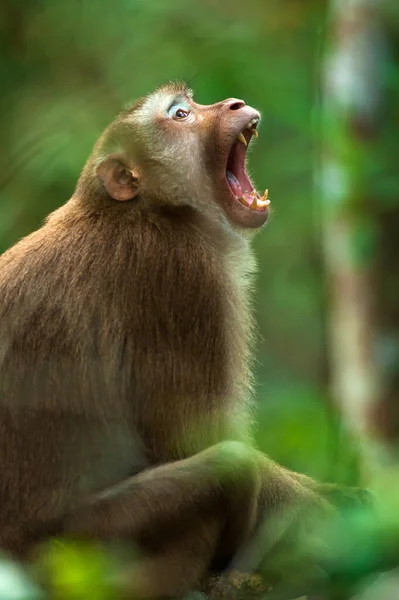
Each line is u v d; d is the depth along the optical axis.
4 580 5.88
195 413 13.16
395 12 23.08
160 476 12.62
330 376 22.67
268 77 25.34
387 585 8.19
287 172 25.97
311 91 25.38
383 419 21.64
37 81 26.72
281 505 13.66
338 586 7.04
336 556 5.40
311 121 24.12
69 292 12.73
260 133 26.31
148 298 13.14
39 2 27.19
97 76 26.50
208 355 13.42
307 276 27.69
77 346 12.58
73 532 12.34
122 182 14.15
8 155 24.77
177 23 26.09
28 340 12.55
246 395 14.23
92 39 26.84
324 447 7.50
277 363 27.55
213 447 12.79
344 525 5.39
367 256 22.33
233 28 26.03
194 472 12.52
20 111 25.61
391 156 22.30
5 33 27.11
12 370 12.52
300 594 7.18
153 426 12.98
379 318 22.41
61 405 12.49
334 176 22.17
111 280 13.02
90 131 23.61
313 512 13.48
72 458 12.52
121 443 12.84
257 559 12.35
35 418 12.46
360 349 22.17
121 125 14.80
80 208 13.97
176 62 25.52
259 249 27.83
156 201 14.25
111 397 12.72
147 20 26.20
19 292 12.77
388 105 22.67
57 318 12.60
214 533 12.69
